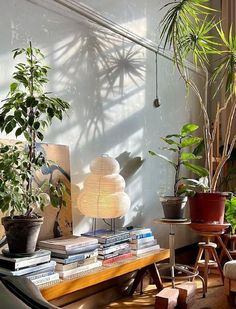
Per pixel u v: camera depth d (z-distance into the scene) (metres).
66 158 2.79
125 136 3.50
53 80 2.75
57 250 2.31
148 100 3.87
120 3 3.48
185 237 4.47
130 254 2.89
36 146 2.54
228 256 3.68
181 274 3.81
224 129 4.85
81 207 2.75
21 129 2.01
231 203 3.84
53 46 2.76
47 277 2.14
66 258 2.28
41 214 2.54
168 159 3.79
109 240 2.70
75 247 2.35
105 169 2.76
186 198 3.28
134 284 3.27
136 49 3.70
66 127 2.84
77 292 2.81
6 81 2.42
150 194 3.84
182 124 4.49
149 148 3.86
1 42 2.39
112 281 3.15
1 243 2.26
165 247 4.06
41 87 2.31
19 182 2.00
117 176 2.82
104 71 3.26
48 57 2.72
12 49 2.46
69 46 2.90
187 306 2.86
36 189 2.26
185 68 4.48
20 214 2.12
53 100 2.10
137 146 3.67
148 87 3.88
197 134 4.80
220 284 3.58
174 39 3.47
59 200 2.37
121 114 3.46
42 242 2.38
